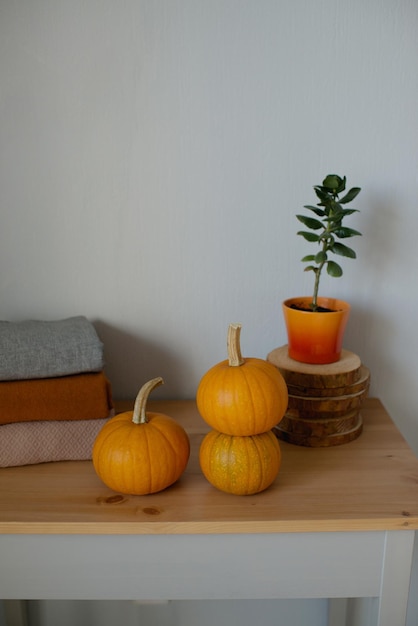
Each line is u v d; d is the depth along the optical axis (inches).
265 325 53.0
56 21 46.3
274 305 52.6
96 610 61.0
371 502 39.4
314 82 48.1
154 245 50.9
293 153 49.4
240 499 39.9
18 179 49.0
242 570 39.6
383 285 52.4
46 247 50.6
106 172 49.2
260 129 48.8
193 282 51.8
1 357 42.9
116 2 46.2
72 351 44.1
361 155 49.6
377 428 48.9
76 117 48.0
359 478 42.2
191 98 48.0
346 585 40.1
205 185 49.8
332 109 48.7
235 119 48.6
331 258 51.8
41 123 48.0
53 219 50.0
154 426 40.6
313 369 45.7
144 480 39.3
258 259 51.5
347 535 39.0
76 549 39.1
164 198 49.9
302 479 42.1
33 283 51.3
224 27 46.9
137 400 40.7
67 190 49.4
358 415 48.7
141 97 47.9
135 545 39.0
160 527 37.6
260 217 50.6
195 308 52.4
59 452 43.8
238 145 49.1
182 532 37.8
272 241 51.1
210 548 39.1
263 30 47.1
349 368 45.9
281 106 48.4
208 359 53.7
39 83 47.3
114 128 48.3
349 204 50.8
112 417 45.5
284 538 38.9
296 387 45.5
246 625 61.9
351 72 48.0
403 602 40.3
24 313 51.9
